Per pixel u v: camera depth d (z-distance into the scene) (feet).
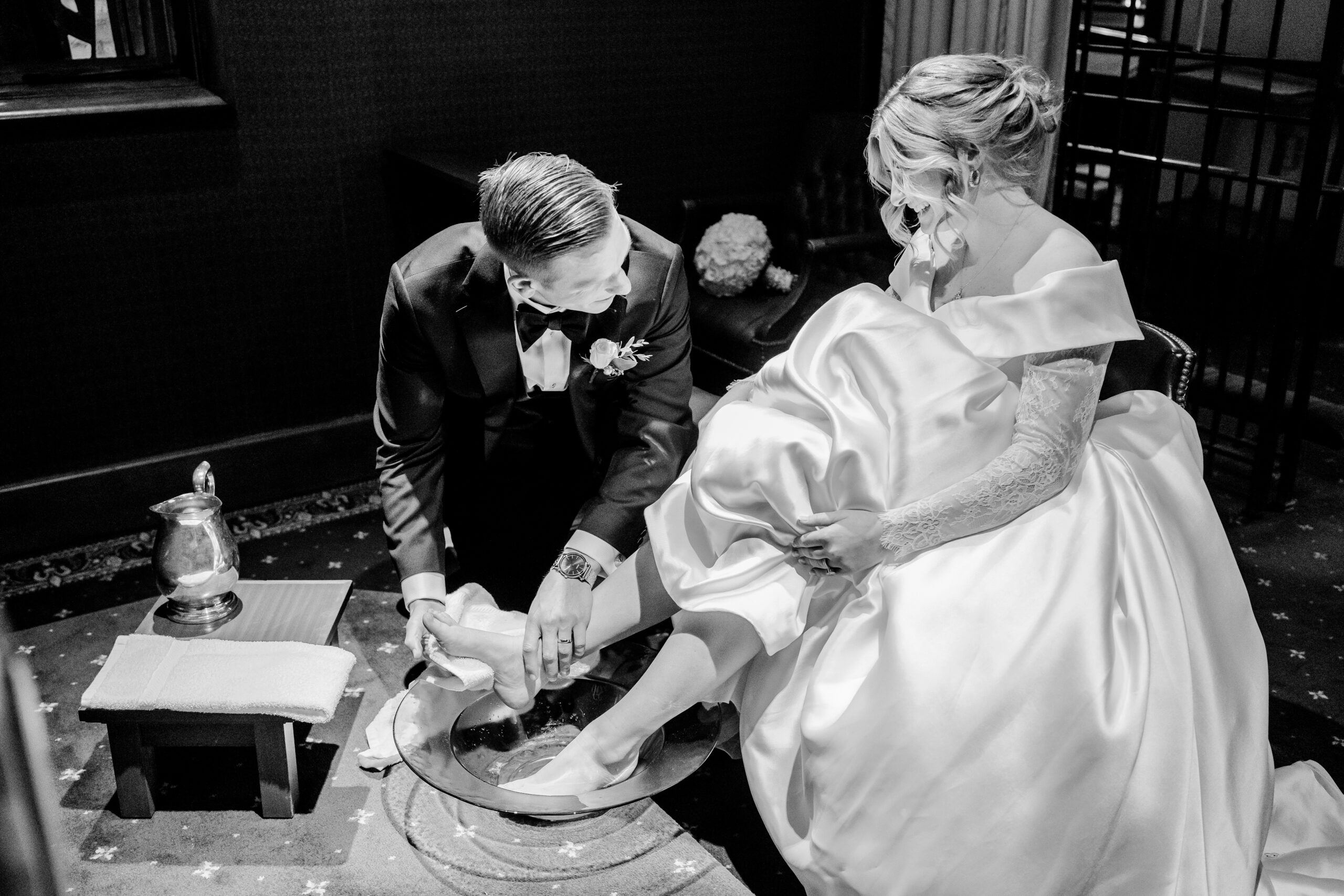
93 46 9.45
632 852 6.50
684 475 6.19
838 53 13.25
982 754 5.22
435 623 6.42
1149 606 5.55
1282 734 7.61
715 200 12.17
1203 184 10.71
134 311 10.21
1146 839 5.18
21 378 9.89
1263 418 10.37
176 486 10.66
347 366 11.35
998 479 5.60
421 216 10.87
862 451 5.72
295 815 6.73
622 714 6.03
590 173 6.18
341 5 10.34
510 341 7.02
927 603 5.43
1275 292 15.42
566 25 11.54
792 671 5.88
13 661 1.14
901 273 6.47
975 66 5.83
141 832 6.61
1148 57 15.38
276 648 6.68
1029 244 5.98
